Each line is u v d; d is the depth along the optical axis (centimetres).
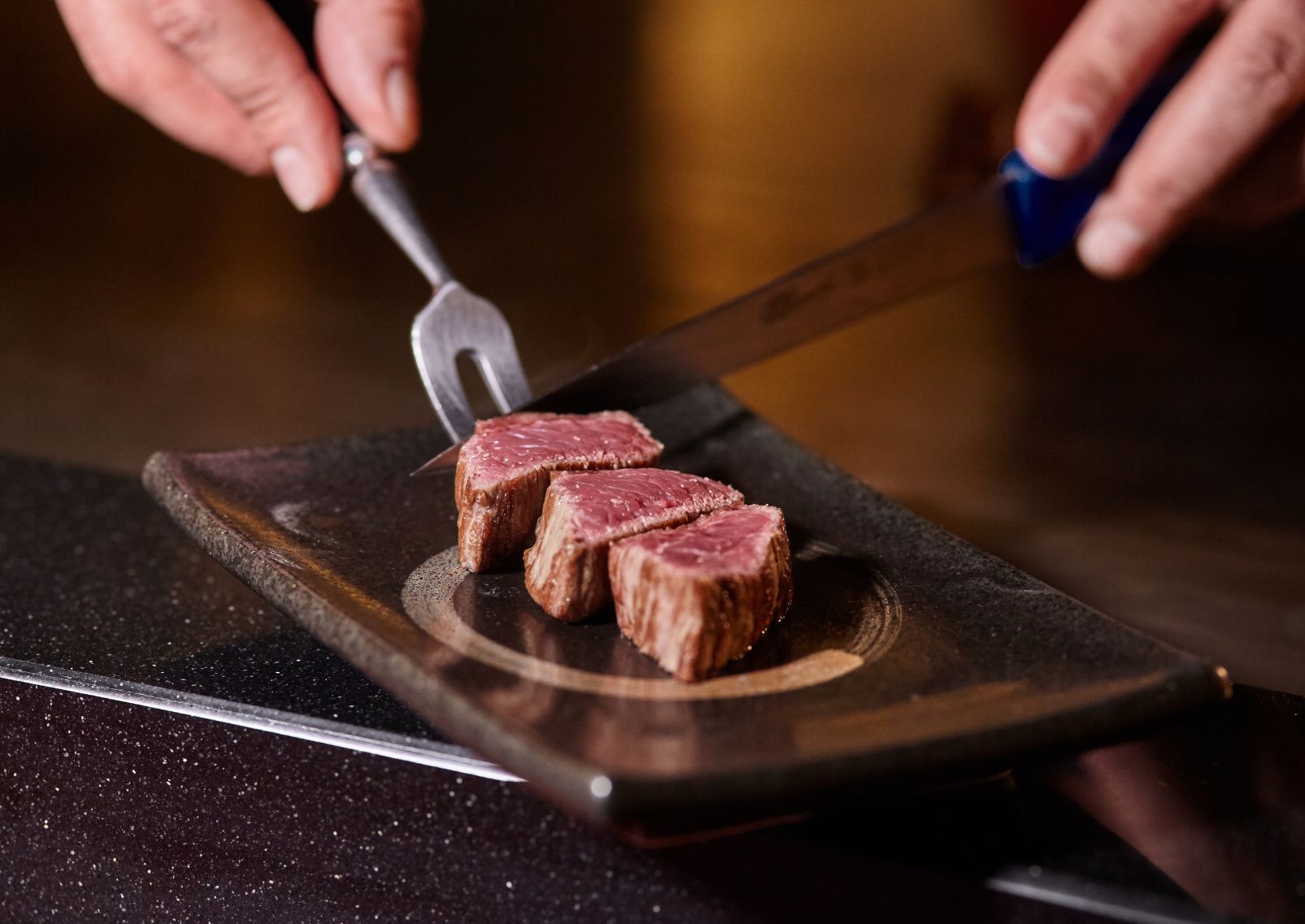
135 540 84
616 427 79
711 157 229
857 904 67
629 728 66
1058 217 84
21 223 187
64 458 110
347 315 150
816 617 73
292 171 87
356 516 79
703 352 82
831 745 65
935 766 65
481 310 81
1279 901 65
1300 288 162
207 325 145
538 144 237
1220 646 90
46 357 134
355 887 71
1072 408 123
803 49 296
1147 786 69
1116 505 105
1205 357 139
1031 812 68
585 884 69
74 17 90
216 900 72
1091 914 65
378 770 70
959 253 84
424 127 245
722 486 75
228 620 77
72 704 73
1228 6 81
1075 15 167
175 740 72
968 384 130
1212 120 79
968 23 287
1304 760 70
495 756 65
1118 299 159
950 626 72
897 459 112
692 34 314
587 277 165
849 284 83
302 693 72
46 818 74
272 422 116
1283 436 116
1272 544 100
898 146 235
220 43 84
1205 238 170
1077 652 69
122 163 221
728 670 70
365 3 86
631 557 71
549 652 71
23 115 244
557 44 306
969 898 66
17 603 78
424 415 119
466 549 75
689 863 68
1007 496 106
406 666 67
